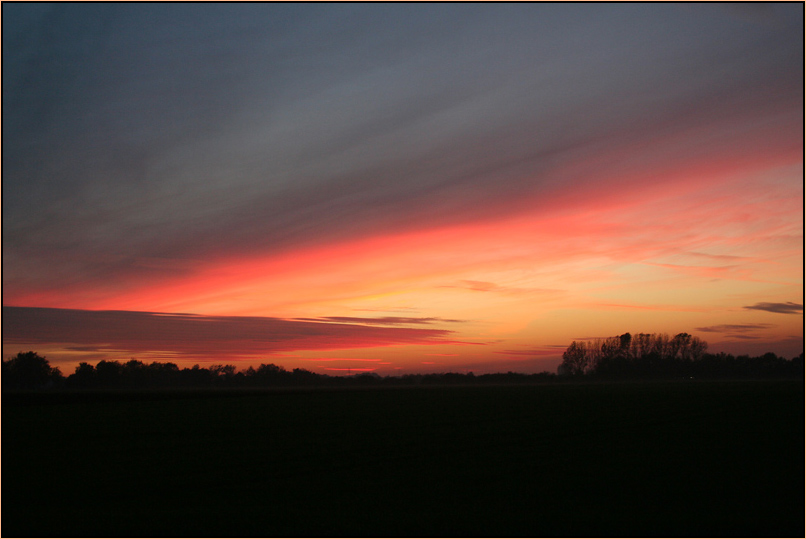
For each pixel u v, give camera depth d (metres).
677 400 47.28
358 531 12.93
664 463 20.38
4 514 14.62
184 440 27.92
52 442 27.52
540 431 29.55
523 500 15.46
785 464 19.97
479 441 26.31
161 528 13.30
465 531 12.88
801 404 41.88
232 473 19.55
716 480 17.59
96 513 14.65
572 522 13.44
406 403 51.25
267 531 12.98
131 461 22.03
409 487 17.16
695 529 12.88
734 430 28.61
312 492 16.67
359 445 25.52
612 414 37.66
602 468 19.61
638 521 13.49
